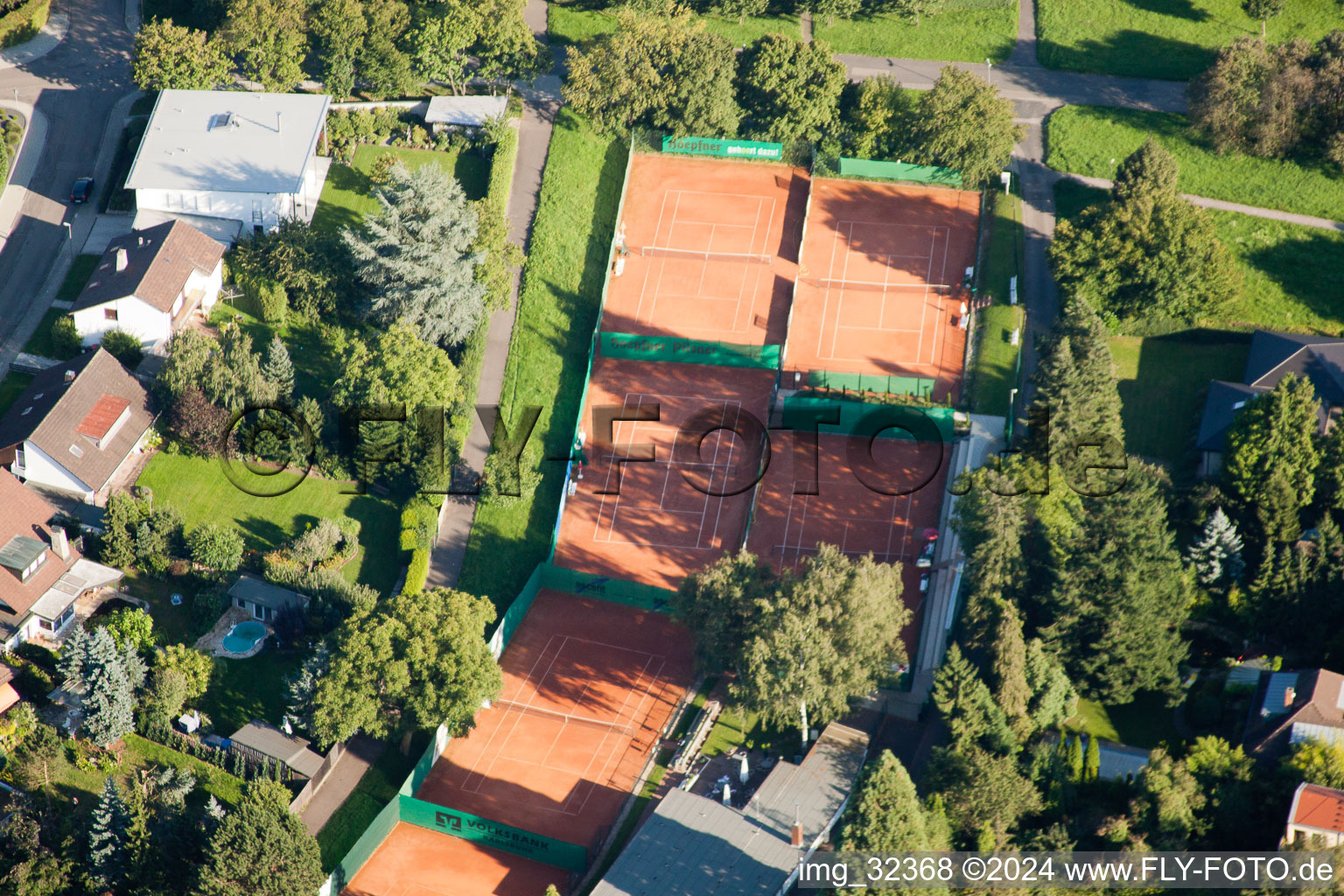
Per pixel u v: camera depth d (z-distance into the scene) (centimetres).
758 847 9981
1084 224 14100
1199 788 9862
